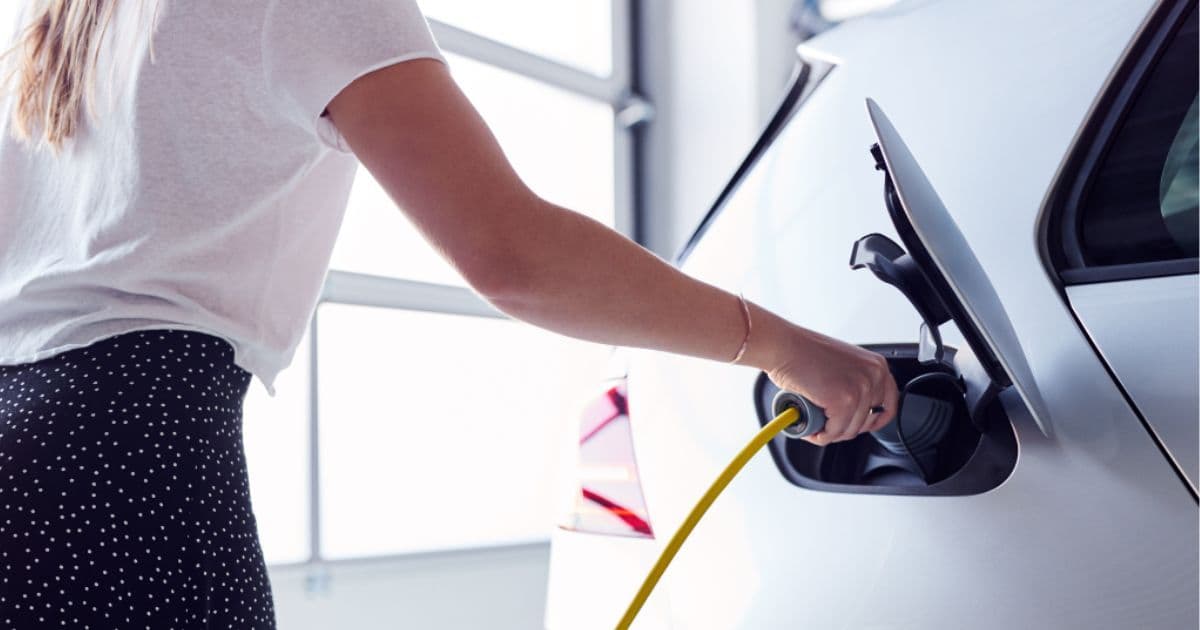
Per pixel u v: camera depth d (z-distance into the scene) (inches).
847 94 43.1
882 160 27.9
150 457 27.2
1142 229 31.9
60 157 30.8
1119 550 29.2
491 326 150.6
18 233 31.4
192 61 27.5
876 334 36.7
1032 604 30.4
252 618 29.0
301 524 126.6
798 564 36.5
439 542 143.4
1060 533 30.3
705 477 41.3
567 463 49.1
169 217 28.0
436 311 140.4
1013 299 33.3
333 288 128.6
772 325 29.0
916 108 39.6
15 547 26.0
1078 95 34.9
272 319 30.4
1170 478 28.7
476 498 147.9
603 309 26.8
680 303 27.5
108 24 29.7
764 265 42.0
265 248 29.4
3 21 102.0
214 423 28.6
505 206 25.6
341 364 133.7
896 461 36.1
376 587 131.0
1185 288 29.9
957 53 39.5
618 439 46.2
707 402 42.3
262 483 124.7
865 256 31.0
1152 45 34.6
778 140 45.6
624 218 181.9
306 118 26.9
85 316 28.2
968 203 35.8
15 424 27.1
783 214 42.4
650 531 43.3
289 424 126.5
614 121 181.8
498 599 144.0
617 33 181.8
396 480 138.9
